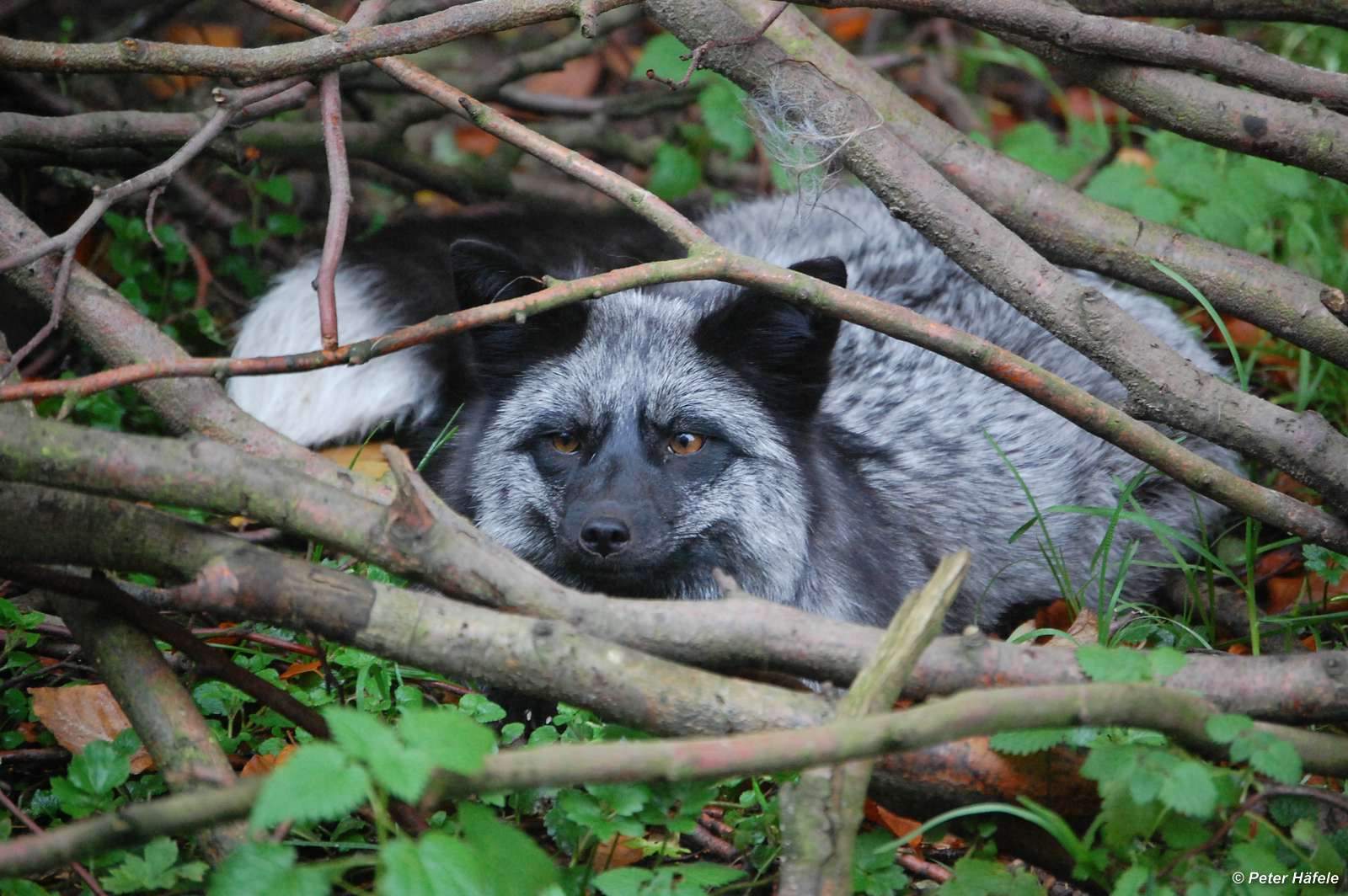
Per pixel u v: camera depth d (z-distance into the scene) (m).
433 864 4.10
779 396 7.98
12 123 8.74
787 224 10.91
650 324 8.09
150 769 6.37
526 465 7.91
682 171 11.97
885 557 8.34
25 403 5.84
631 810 5.04
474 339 8.09
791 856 4.72
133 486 5.05
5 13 10.30
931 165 7.71
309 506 5.14
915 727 4.34
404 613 5.03
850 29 15.08
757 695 5.02
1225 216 10.63
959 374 9.80
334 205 6.29
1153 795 4.66
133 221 10.48
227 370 5.54
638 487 7.43
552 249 10.30
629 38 15.46
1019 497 9.33
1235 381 10.44
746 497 7.73
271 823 3.97
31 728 6.84
